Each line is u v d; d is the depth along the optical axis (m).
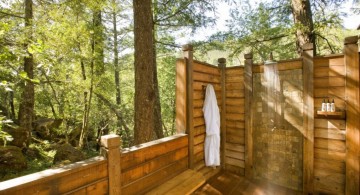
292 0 4.88
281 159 3.60
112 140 2.02
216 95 4.10
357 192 2.86
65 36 5.55
